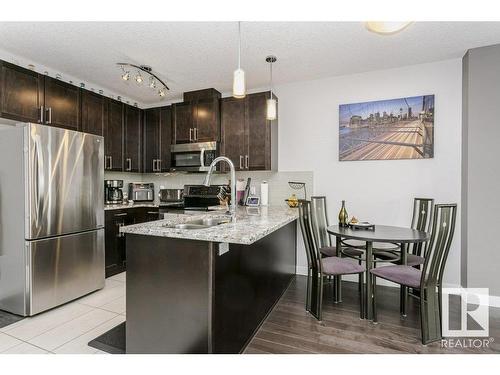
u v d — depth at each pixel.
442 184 3.04
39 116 2.92
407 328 2.28
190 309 1.62
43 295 2.55
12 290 2.53
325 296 2.97
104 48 2.76
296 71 3.34
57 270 2.67
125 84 3.75
